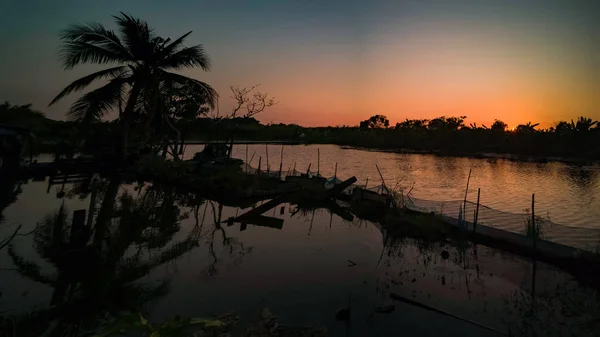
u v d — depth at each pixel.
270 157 46.44
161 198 18.67
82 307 7.15
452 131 68.25
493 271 9.31
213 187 19.81
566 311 7.21
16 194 18.11
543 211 17.44
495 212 14.66
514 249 10.61
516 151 54.81
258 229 13.25
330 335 6.26
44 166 23.22
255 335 6.07
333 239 12.11
